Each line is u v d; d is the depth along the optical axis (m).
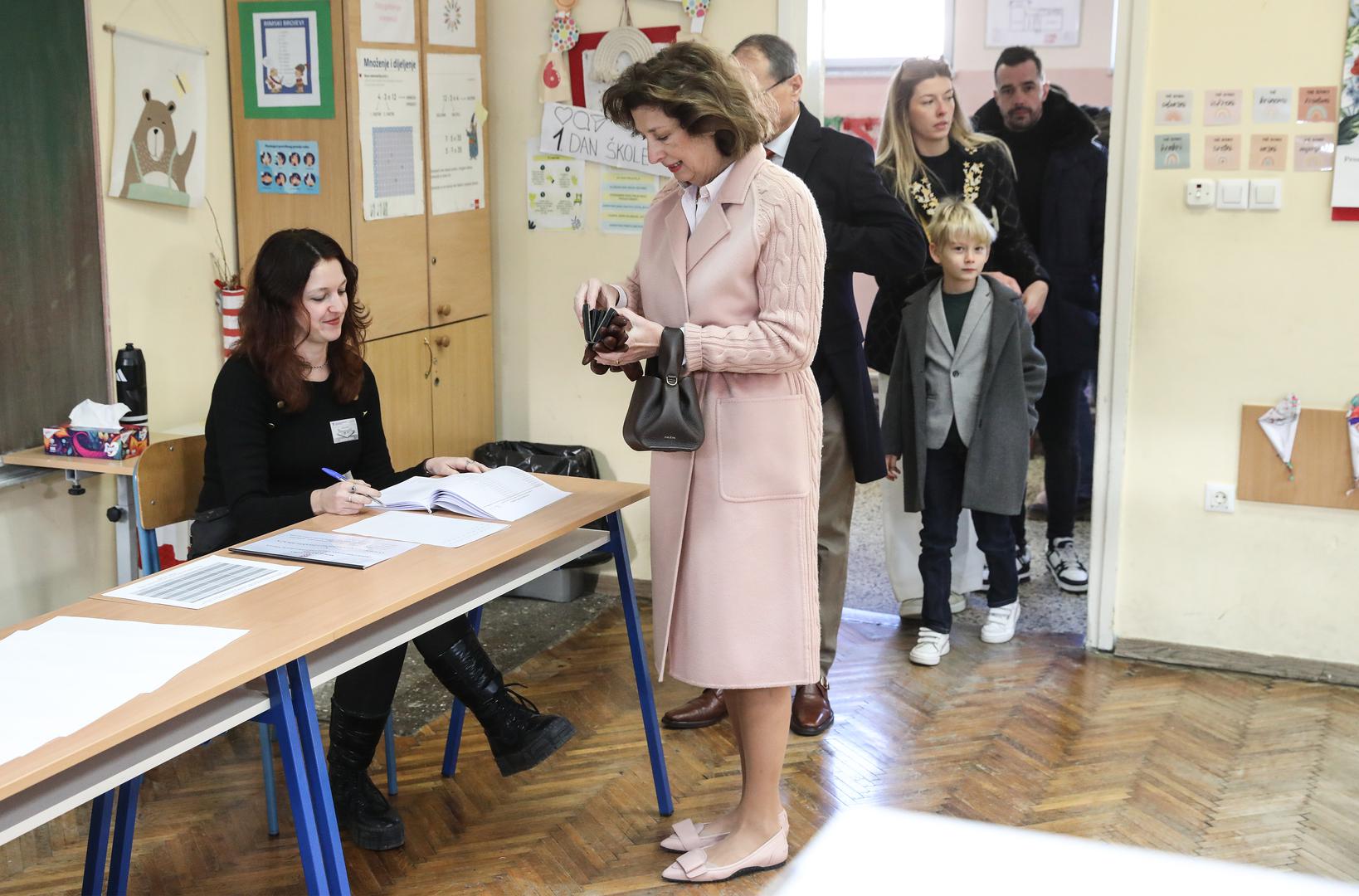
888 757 3.21
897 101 4.16
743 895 2.57
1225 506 3.70
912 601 4.20
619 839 2.80
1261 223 3.54
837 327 3.27
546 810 2.94
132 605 2.05
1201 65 3.52
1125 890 2.55
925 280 4.16
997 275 4.32
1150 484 3.77
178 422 3.75
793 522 2.44
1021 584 4.56
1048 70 5.44
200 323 3.80
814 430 2.48
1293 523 3.64
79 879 2.62
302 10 3.65
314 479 2.92
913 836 2.79
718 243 2.36
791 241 2.32
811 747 3.27
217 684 1.73
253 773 3.10
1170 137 3.58
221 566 2.26
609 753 3.22
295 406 2.83
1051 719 3.42
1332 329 3.52
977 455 3.74
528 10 4.23
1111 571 3.84
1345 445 3.53
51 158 3.26
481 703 2.73
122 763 1.72
